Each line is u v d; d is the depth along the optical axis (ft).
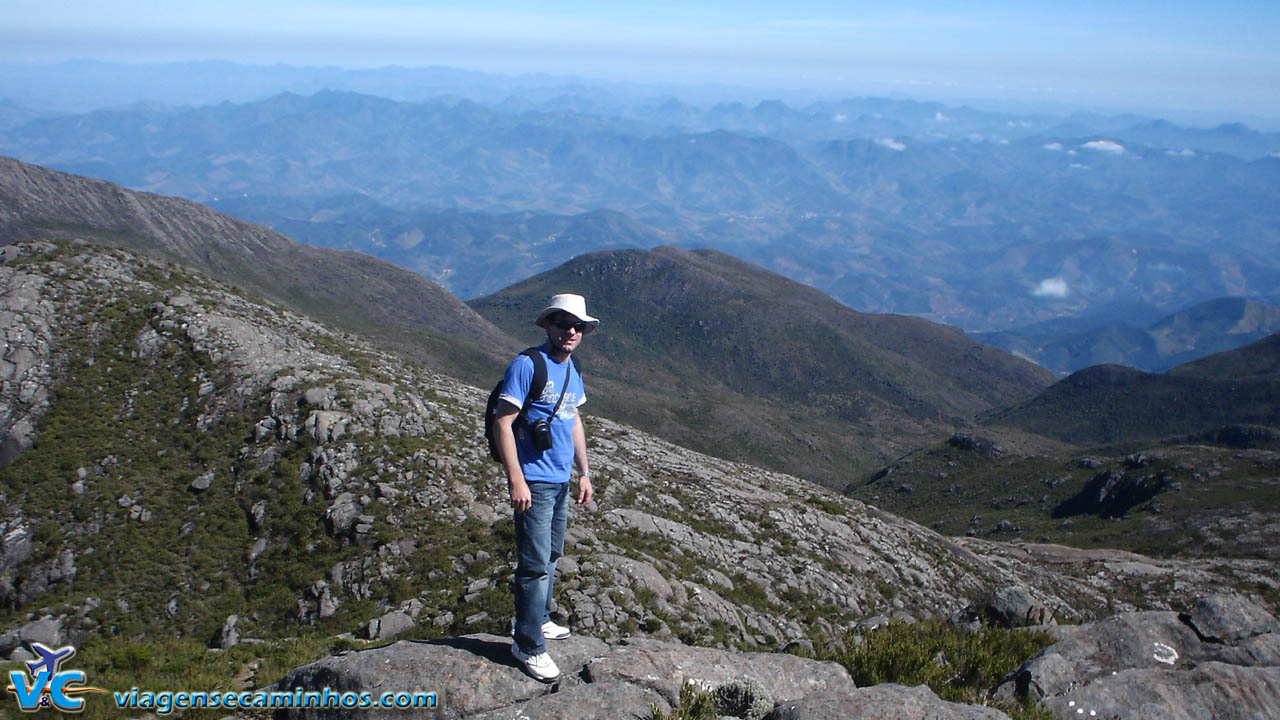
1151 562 213.66
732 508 134.41
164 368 144.77
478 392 207.51
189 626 92.43
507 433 22.98
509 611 69.77
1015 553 215.31
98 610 95.50
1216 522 296.30
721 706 23.16
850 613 100.94
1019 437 624.59
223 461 121.19
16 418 128.98
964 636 36.55
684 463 174.70
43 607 98.32
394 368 189.16
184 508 114.11
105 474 119.85
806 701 22.33
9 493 114.93
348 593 89.97
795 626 86.33
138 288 170.81
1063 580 169.48
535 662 23.76
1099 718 25.70
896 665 30.01
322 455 116.88
